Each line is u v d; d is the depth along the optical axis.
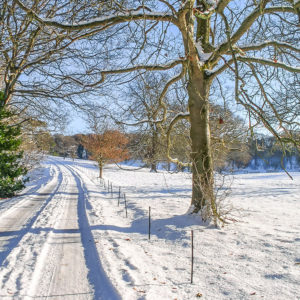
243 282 4.06
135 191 19.38
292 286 3.80
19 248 5.93
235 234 6.64
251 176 31.84
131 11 6.92
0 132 13.91
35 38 8.73
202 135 8.32
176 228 7.38
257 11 6.64
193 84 8.20
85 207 11.98
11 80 12.17
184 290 3.89
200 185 7.72
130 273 4.50
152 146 11.02
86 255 5.64
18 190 18.02
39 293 3.94
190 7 5.50
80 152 88.06
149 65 7.90
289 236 6.28
